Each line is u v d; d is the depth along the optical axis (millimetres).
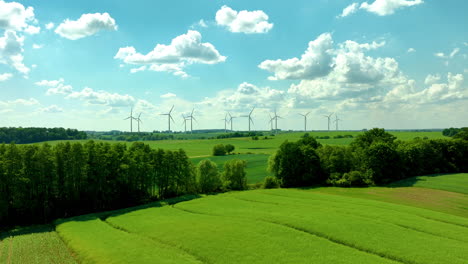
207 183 86750
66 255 38062
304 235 41656
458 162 102000
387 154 88000
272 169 97125
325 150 97750
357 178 86188
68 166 64938
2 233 50312
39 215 60562
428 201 65062
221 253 35969
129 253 36406
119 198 71562
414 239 39312
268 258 34312
